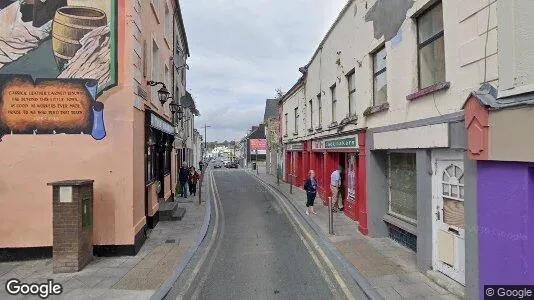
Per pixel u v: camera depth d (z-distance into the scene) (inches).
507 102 184.9
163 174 564.4
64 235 285.6
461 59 227.8
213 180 1258.6
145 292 242.7
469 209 216.1
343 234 413.7
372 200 396.5
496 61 196.2
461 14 227.8
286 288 260.8
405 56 311.3
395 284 255.3
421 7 280.7
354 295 246.2
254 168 1974.7
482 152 199.2
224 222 517.0
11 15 330.0
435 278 255.9
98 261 313.9
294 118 978.1
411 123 290.5
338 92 542.3
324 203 640.4
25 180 322.0
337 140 539.5
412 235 340.2
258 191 911.7
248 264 318.7
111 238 328.8
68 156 327.0
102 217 328.5
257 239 412.8
